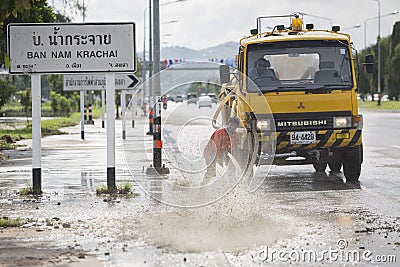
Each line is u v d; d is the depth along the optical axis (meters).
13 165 24.20
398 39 94.81
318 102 17.67
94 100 116.50
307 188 17.16
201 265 9.51
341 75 17.84
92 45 15.98
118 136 40.75
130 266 9.45
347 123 17.80
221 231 11.67
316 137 17.67
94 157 27.25
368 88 103.25
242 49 17.80
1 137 37.41
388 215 13.21
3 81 38.16
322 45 17.84
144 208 14.08
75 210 14.08
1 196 16.20
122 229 11.98
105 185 17.20
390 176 19.33
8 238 11.33
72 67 15.98
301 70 17.75
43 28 15.91
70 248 10.55
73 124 60.38
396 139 34.06
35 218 13.22
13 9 11.44
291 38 17.78
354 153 18.11
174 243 10.84
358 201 14.97
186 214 13.03
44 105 110.88
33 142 16.55
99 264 9.55
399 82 95.06
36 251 10.35
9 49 15.90
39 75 16.22
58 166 23.45
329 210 13.80
